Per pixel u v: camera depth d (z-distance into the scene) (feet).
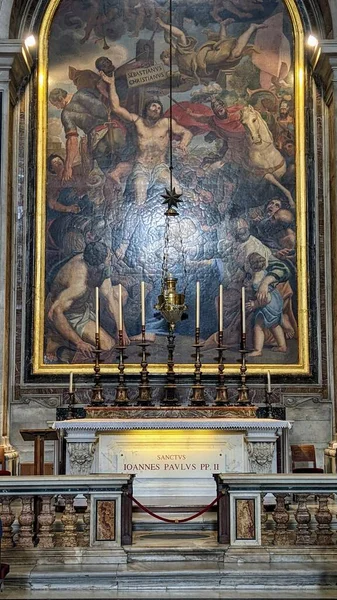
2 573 29.53
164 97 49.21
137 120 49.08
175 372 46.91
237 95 49.26
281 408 46.78
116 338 47.57
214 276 48.19
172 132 49.06
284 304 48.03
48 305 47.70
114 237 48.32
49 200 48.37
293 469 43.21
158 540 34.83
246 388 43.14
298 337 47.75
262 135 49.11
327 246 48.21
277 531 34.09
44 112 48.65
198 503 38.65
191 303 47.91
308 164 48.70
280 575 31.45
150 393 44.39
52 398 46.75
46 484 33.12
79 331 47.52
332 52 45.37
